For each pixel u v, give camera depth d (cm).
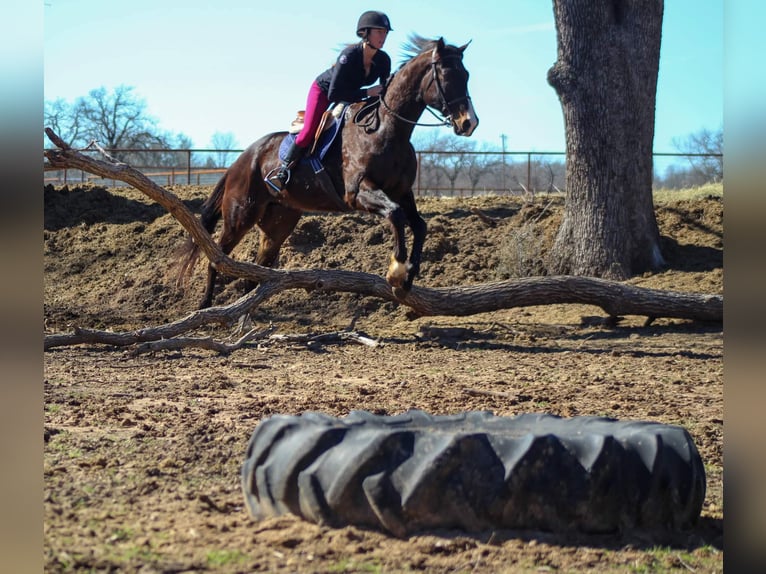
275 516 414
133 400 753
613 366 1073
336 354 1169
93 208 2194
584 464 402
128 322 1605
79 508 431
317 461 406
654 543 403
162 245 1995
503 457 399
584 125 1700
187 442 583
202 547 379
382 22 1054
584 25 1692
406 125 1056
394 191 1094
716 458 578
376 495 390
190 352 1138
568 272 1717
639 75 1694
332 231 1944
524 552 377
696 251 1759
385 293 1323
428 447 399
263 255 1358
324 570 354
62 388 805
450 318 1568
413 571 355
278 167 1205
